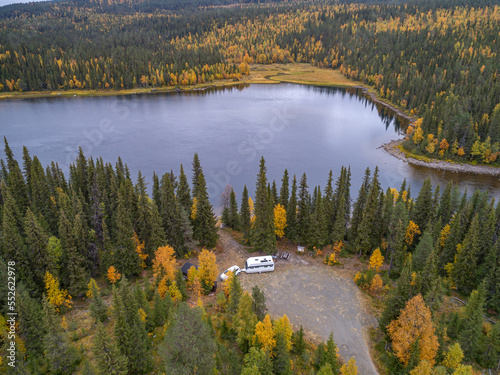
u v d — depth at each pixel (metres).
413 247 82.44
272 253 76.44
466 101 196.88
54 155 168.75
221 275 67.81
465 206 84.44
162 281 58.97
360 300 62.47
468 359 51.00
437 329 50.50
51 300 56.16
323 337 54.22
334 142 195.50
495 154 162.25
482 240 71.44
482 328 55.97
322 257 77.81
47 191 84.44
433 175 155.62
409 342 46.06
